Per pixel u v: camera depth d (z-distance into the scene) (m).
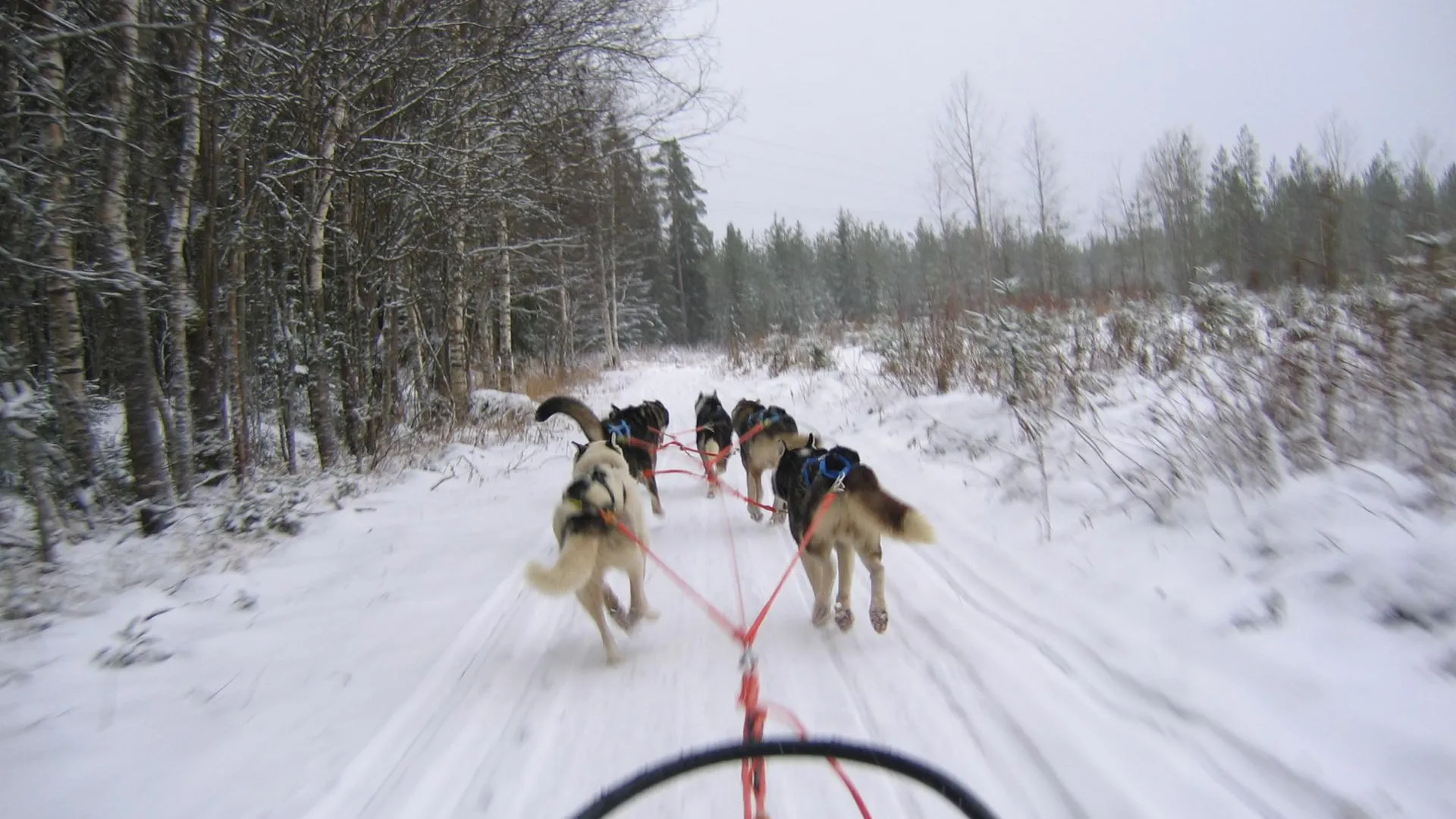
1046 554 5.70
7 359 6.86
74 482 8.20
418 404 16.05
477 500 9.48
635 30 12.00
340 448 13.05
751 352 25.97
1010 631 4.84
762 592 6.07
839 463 5.09
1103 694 3.98
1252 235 10.06
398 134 11.12
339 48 9.48
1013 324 9.37
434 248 14.12
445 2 10.52
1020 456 7.68
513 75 11.23
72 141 8.27
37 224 7.33
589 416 7.57
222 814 3.51
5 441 6.74
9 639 5.45
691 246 59.03
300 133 10.44
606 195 17.70
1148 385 8.55
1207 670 3.88
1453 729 3.07
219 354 10.38
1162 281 16.97
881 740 3.83
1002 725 3.85
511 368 23.88
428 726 4.26
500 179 12.30
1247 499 5.22
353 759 3.92
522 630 5.57
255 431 12.79
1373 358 5.81
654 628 5.51
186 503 8.80
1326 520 4.61
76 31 6.27
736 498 9.30
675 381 25.91
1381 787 2.93
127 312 8.12
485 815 3.45
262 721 4.34
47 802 3.62
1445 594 3.73
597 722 4.22
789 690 4.45
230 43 8.92
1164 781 3.25
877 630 4.98
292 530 8.14
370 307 12.50
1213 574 4.66
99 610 6.02
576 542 4.68
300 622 5.78
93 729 4.28
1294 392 5.84
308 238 11.07
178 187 8.97
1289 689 3.57
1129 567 5.09
